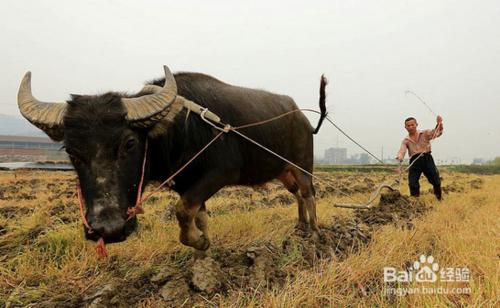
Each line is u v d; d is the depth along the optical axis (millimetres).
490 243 4195
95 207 2754
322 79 5793
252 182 4793
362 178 19656
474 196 9008
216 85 4453
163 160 3619
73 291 3553
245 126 4164
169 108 3262
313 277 3447
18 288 3555
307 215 5898
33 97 3213
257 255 4055
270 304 2984
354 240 4773
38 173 22750
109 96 3117
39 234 4863
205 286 3346
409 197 7926
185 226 3826
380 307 2992
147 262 4113
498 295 2920
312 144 5855
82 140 2812
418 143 7914
